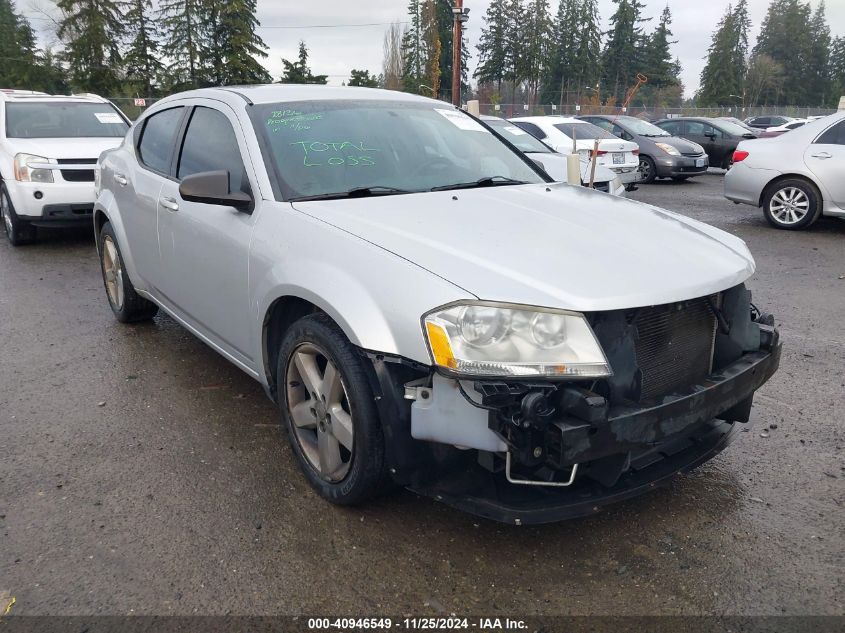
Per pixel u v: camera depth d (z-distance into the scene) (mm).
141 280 4801
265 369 3318
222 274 3516
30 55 61875
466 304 2379
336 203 3174
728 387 2721
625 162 12891
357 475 2766
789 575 2584
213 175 3252
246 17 54125
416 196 3311
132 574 2582
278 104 3760
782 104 93875
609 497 2580
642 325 2570
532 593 2498
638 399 2494
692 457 2861
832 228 9898
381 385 2566
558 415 2354
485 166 3953
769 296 6414
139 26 54594
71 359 4766
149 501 3059
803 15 94688
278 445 3570
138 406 4023
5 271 7328
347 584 2539
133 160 4785
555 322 2371
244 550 2723
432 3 55312
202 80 53594
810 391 4250
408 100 4285
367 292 2604
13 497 3078
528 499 2547
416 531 2848
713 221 10617
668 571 2611
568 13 67438
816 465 3379
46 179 8109
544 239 2816
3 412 3939
